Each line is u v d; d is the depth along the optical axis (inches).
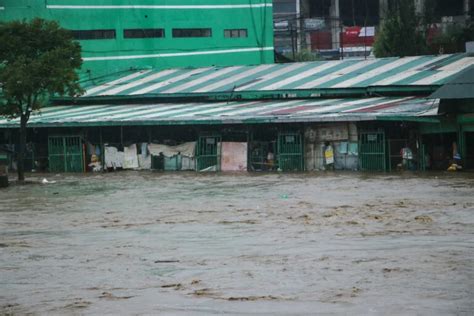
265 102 2297.0
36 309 582.2
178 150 2150.6
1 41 1891.0
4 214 1220.5
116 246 856.9
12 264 764.6
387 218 999.0
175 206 1250.0
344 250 768.3
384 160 1891.0
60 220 1119.0
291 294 596.1
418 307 542.9
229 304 572.7
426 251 745.6
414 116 1776.6
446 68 2178.9
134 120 2149.4
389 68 2288.4
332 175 1793.8
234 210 1163.3
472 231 866.8
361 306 552.1
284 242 835.4
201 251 800.9
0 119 2338.8
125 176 2003.0
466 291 583.5
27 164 2345.0
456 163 1798.7
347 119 1873.8
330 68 2407.7
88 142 2263.8
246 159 2055.9
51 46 1942.7
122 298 604.1
